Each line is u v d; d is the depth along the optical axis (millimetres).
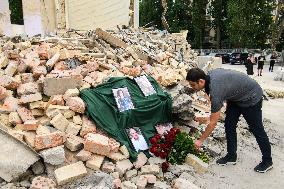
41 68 5527
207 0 46938
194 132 5547
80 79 5195
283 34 39188
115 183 3824
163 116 5387
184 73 7902
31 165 3887
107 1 15070
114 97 5012
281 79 17281
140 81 5613
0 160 3674
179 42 13156
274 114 8664
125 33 11133
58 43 6992
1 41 7332
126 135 4723
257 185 4426
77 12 14391
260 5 37781
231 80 4320
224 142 5680
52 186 3617
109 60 6961
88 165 4125
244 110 4617
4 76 5121
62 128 4465
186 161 4762
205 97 7379
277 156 5379
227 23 44438
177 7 49500
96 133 4582
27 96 4719
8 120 4484
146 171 4281
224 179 4543
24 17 13258
